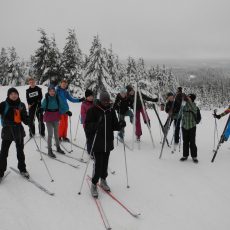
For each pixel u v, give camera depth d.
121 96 9.73
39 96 9.85
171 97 9.73
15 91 6.16
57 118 8.26
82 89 31.81
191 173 7.56
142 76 46.56
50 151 8.23
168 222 5.24
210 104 89.06
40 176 6.93
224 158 8.86
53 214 5.29
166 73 51.53
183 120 8.27
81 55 33.78
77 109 19.41
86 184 6.59
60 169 7.41
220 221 5.32
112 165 8.00
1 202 5.58
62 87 8.98
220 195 6.34
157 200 6.03
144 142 10.59
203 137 11.94
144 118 9.91
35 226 4.89
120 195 6.19
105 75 30.23
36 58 34.72
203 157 8.92
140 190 6.47
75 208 5.54
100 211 5.43
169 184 6.84
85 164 7.84
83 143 10.12
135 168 7.81
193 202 6.00
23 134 6.42
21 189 6.16
